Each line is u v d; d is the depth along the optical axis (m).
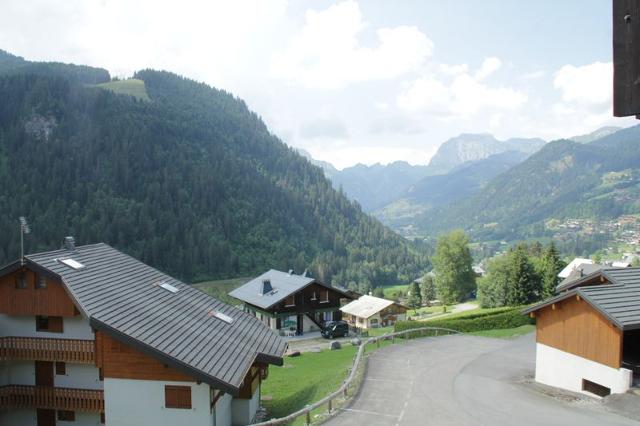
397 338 45.91
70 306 25.56
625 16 7.84
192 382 22.38
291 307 66.31
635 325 22.64
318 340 61.12
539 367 28.20
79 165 198.00
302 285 66.81
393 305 84.56
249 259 182.25
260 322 33.44
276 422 19.50
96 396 25.45
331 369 36.06
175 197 198.25
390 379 28.31
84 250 30.70
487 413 21.72
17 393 26.00
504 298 81.12
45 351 25.72
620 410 21.52
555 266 90.00
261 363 28.17
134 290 27.98
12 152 199.12
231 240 189.25
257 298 69.12
